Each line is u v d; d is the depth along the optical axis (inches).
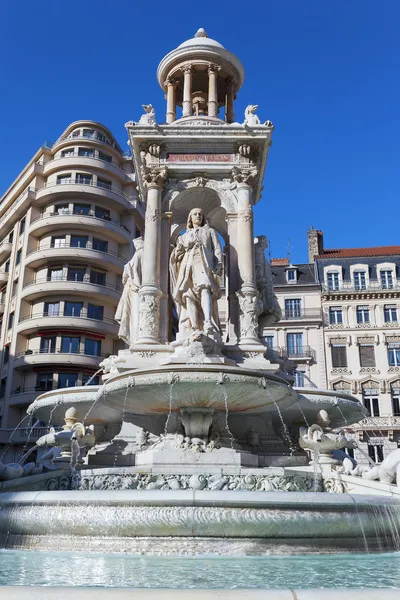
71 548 240.1
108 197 1777.8
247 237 461.4
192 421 377.4
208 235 425.7
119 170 1865.2
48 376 1582.2
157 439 406.6
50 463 370.3
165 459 355.3
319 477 353.7
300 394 446.6
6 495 273.6
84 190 1748.3
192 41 578.6
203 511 231.3
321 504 241.4
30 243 1758.1
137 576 173.6
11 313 1776.6
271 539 232.4
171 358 374.9
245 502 232.7
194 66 576.7
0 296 1919.3
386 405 1701.5
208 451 363.3
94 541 238.1
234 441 394.0
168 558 215.8
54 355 1562.5
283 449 420.2
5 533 263.0
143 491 242.1
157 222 464.8
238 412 408.2
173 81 600.1
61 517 244.8
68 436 381.1
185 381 352.2
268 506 234.2
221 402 374.6
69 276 1684.3
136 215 1883.6
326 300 1819.6
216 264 419.5
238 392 366.0
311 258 1973.4
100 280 1726.1
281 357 493.7
